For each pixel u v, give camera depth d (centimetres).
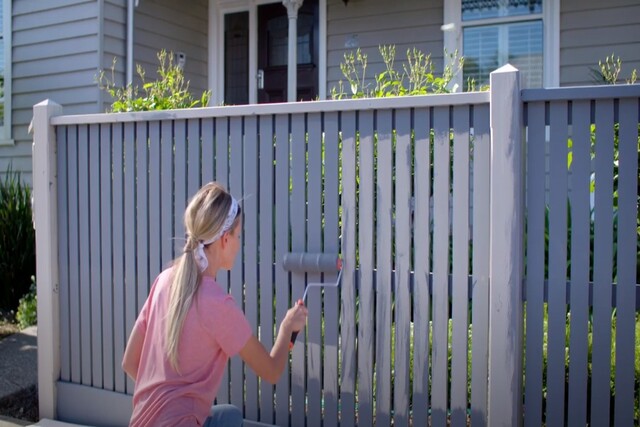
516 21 679
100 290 395
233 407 242
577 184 281
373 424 321
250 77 833
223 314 214
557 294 285
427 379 308
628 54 634
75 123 395
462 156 297
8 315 657
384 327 315
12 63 795
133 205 383
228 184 353
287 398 340
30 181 806
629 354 276
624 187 275
